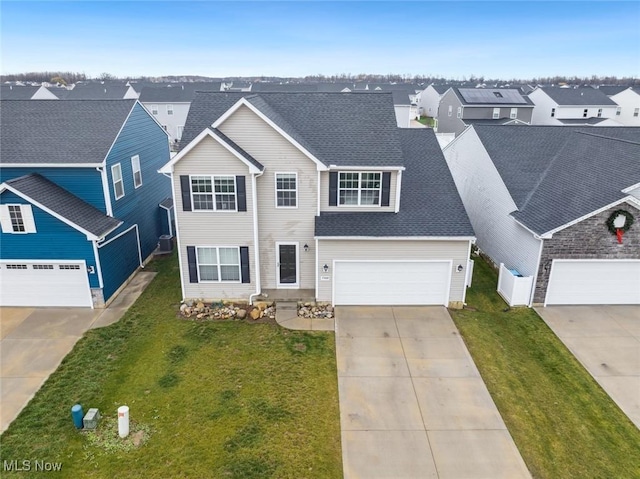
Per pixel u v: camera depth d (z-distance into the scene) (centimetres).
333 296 1798
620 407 1255
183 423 1174
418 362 1447
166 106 6494
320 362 1445
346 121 1905
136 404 1242
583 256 1716
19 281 1736
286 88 7394
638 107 5947
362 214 1800
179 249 1750
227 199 1688
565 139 2266
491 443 1128
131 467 1038
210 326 1658
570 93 6019
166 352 1489
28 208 1630
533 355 1491
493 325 1675
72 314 1723
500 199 2100
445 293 1797
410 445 1119
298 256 1836
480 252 2375
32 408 1220
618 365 1433
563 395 1303
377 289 1795
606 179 1752
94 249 1698
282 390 1310
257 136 1672
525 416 1220
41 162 1761
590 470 1053
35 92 7444
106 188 1827
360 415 1217
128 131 2067
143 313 1747
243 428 1161
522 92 7012
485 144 2277
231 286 1806
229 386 1324
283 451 1093
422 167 2042
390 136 1850
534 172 2095
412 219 1773
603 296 1789
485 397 1291
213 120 1800
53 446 1095
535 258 1752
